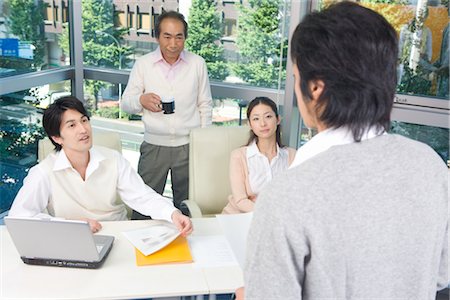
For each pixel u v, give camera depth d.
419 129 2.89
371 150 0.77
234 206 2.44
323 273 0.75
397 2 2.78
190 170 2.62
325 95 0.76
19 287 1.54
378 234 0.76
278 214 0.74
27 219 1.58
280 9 3.10
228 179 2.62
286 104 3.16
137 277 1.63
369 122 0.76
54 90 3.62
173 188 3.22
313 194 0.74
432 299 0.89
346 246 0.75
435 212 0.81
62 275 1.62
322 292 0.76
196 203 2.51
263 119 2.35
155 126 3.03
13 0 3.19
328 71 0.74
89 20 3.68
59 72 3.60
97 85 3.79
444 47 2.73
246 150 2.44
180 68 2.99
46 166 2.02
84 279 1.60
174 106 2.85
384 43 0.74
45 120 1.96
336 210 0.74
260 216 0.77
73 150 1.98
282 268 0.75
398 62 0.80
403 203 0.78
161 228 1.95
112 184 2.11
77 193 2.05
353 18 0.74
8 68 3.24
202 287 1.60
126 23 3.60
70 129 1.93
